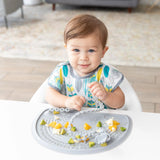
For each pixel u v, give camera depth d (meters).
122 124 0.65
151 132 0.62
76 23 0.68
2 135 0.61
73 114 0.70
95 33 0.67
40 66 2.46
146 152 0.56
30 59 2.59
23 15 4.27
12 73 2.32
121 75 0.85
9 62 2.53
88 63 0.69
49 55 2.69
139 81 2.18
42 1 5.22
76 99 0.72
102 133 0.61
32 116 0.69
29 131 0.63
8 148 0.57
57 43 3.02
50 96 0.83
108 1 4.36
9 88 2.09
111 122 0.65
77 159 0.54
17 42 3.05
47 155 0.56
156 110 1.79
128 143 0.59
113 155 0.55
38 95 0.95
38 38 3.18
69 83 0.87
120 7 4.83
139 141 0.59
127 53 2.74
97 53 0.69
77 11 4.55
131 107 0.95
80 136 0.60
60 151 0.56
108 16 4.23
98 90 0.70
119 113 0.70
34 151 0.57
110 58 2.61
